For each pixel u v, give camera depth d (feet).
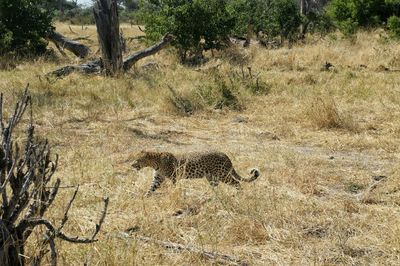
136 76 55.98
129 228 18.51
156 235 18.10
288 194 22.31
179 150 30.22
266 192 22.34
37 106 38.88
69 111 38.68
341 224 19.21
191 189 22.79
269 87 47.14
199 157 22.54
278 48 81.87
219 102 41.32
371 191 23.30
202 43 72.54
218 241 17.79
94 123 35.91
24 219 13.32
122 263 15.37
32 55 70.28
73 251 15.83
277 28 89.81
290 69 62.28
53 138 31.09
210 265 16.21
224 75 52.49
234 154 29.19
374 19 90.58
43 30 73.51
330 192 23.58
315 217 19.97
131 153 28.68
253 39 89.40
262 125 36.40
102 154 28.25
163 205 20.66
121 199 20.95
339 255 16.94
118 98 42.39
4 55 65.62
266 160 27.86
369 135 33.37
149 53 61.52
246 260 16.62
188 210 20.34
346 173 26.32
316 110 36.04
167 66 63.10
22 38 73.10
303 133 34.06
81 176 23.70
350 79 52.80
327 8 106.63
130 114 38.99
